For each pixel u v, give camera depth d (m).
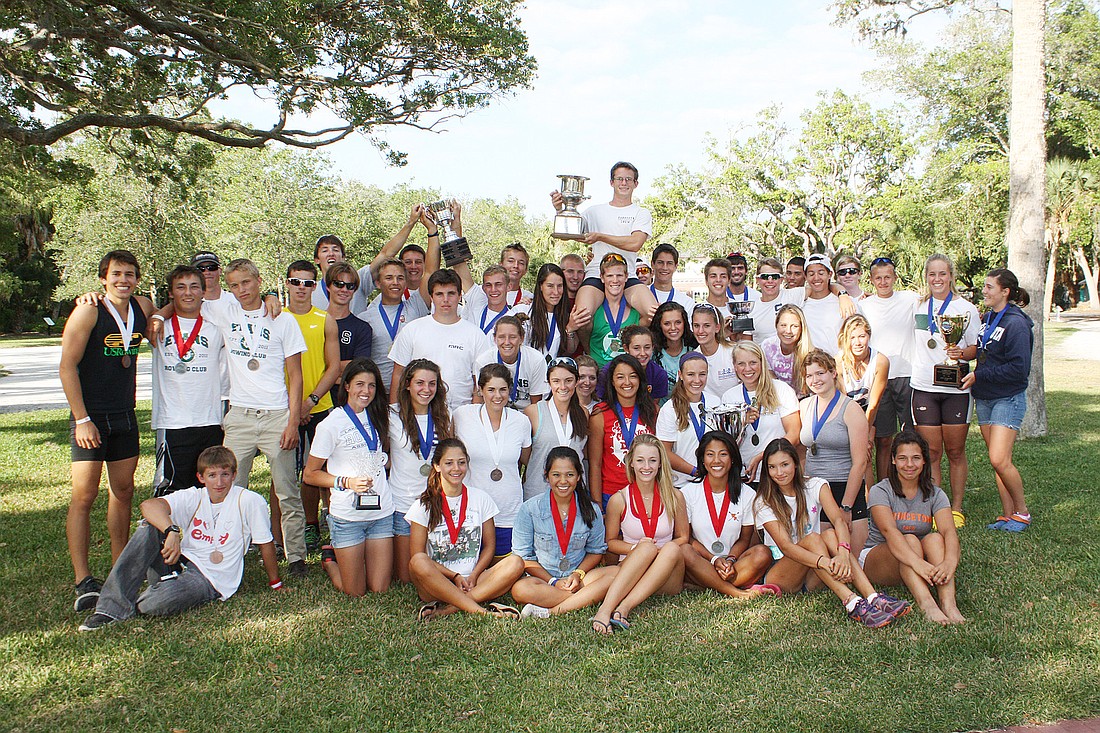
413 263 7.40
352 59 11.36
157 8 9.98
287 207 32.12
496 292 6.88
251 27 10.06
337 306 6.73
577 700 3.79
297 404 5.75
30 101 10.97
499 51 11.80
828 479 5.64
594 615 4.77
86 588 5.05
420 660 4.22
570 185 7.10
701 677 4.00
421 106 11.92
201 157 13.94
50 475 8.99
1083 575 5.22
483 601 5.08
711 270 7.30
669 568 4.90
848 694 3.78
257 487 8.31
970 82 37.97
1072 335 31.39
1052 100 36.78
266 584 5.45
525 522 5.22
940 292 6.82
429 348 6.13
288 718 3.65
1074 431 10.70
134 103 11.34
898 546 4.96
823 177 45.41
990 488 7.70
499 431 5.61
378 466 5.39
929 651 4.21
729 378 6.43
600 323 6.82
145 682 3.97
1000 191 37.50
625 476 5.80
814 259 7.30
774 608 4.85
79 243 32.97
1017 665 4.02
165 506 4.97
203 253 6.30
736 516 5.38
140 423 13.17
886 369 6.38
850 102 44.25
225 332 5.72
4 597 5.09
